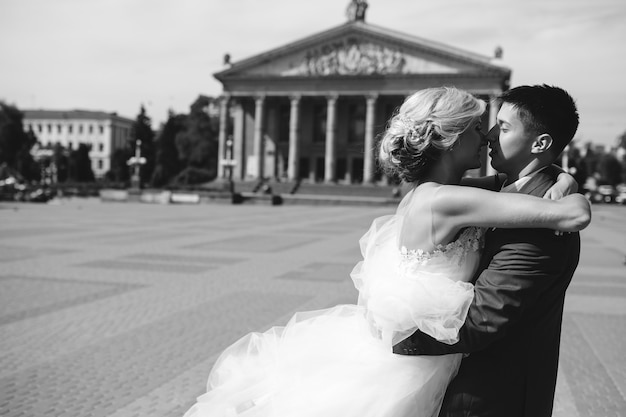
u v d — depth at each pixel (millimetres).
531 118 2625
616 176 159250
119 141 196000
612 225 45656
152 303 13000
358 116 92438
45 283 15367
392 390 2643
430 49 83125
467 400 2547
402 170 2869
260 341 3395
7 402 7016
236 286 15336
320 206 73062
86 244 24500
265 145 95500
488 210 2451
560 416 6953
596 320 12188
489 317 2385
